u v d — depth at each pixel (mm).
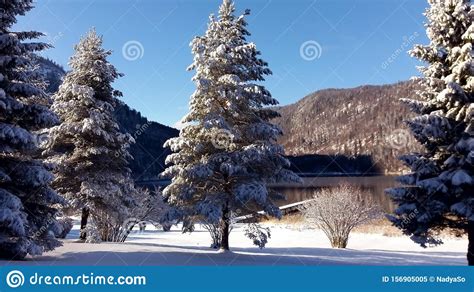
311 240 32344
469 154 13344
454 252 24016
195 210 16594
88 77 23422
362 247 27531
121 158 23891
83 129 21469
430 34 15312
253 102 18516
